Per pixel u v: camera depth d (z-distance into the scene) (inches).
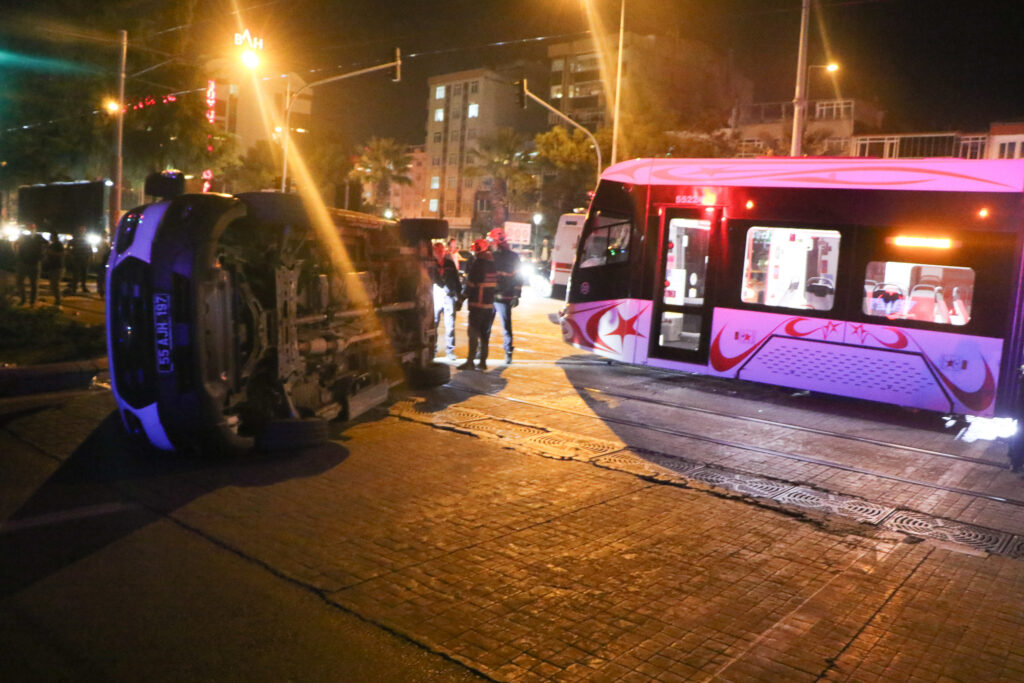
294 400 283.7
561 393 400.8
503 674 137.8
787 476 277.1
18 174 1184.2
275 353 270.2
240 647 141.3
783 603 174.1
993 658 153.3
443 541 198.1
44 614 149.4
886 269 389.1
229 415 252.2
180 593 161.3
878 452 321.7
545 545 199.9
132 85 1111.6
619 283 467.5
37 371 365.1
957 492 270.5
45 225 1258.0
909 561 203.9
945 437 358.9
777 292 417.4
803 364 409.7
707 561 195.9
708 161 441.7
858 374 395.9
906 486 274.4
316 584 169.0
